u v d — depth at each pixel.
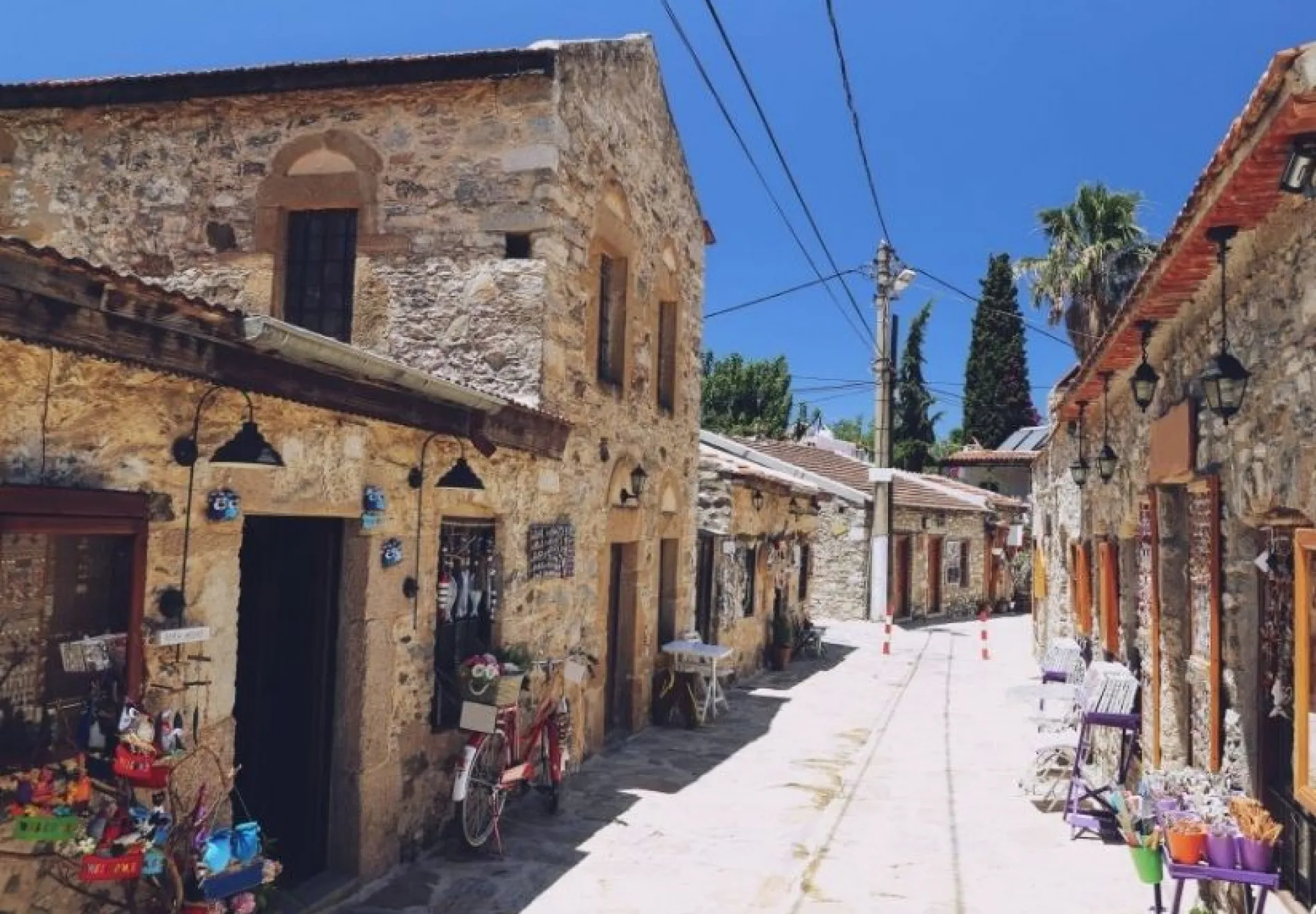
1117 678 7.76
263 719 6.25
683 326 12.20
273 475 5.13
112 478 4.21
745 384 36.94
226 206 8.74
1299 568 4.49
